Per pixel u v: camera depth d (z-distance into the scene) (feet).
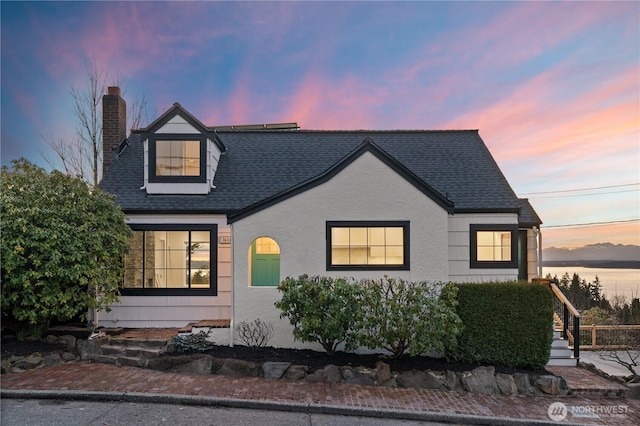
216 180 34.81
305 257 27.07
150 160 32.78
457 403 20.02
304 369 22.53
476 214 31.94
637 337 32.07
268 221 27.22
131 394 18.92
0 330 25.03
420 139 42.14
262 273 32.76
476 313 24.14
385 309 22.62
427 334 21.85
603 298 60.39
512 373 22.74
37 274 23.27
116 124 40.75
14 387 19.67
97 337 26.21
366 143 27.76
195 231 31.73
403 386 21.99
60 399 18.90
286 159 38.27
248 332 26.30
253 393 19.89
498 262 31.71
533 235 35.27
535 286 24.08
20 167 27.73
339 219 27.30
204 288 31.22
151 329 29.89
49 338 25.85
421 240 27.17
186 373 22.75
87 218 26.02
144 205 31.37
